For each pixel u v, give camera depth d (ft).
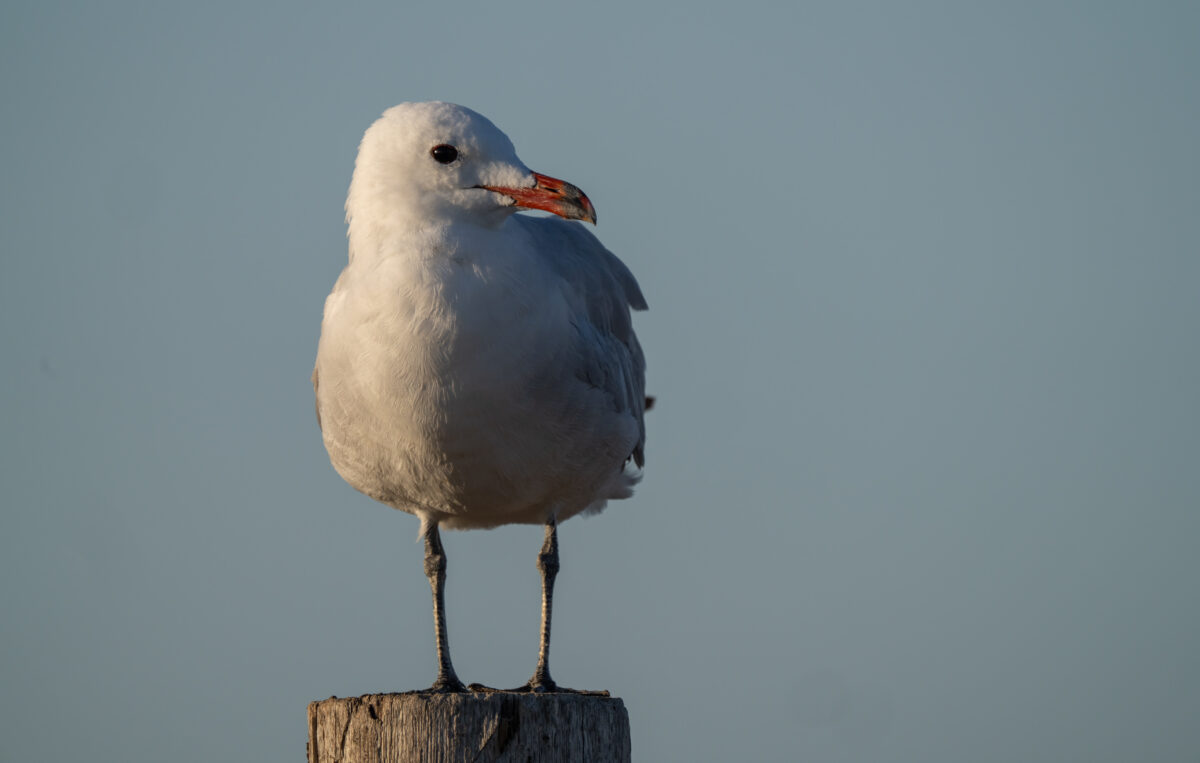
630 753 36.63
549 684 44.24
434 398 38.91
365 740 35.12
